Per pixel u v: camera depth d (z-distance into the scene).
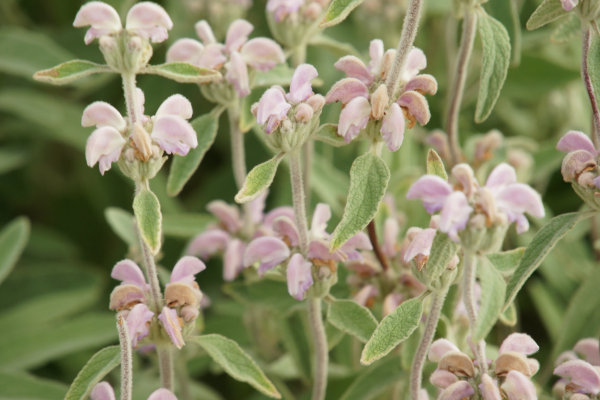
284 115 0.87
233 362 0.90
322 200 1.14
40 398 1.00
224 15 1.16
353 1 0.86
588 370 0.87
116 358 0.88
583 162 0.87
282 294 1.00
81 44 1.44
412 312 0.86
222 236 1.02
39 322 1.16
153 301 0.89
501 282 0.83
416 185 0.84
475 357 0.87
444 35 1.24
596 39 0.89
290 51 1.02
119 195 1.43
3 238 1.11
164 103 0.88
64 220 1.44
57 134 1.33
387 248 0.99
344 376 1.00
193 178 1.42
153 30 0.89
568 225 0.87
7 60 1.23
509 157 1.10
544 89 1.15
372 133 0.88
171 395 0.88
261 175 0.87
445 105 1.16
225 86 0.96
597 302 0.96
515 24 1.00
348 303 0.93
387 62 0.89
